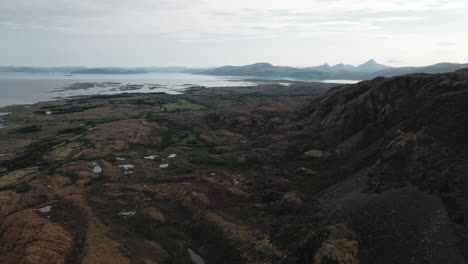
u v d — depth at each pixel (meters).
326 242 36.00
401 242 34.19
